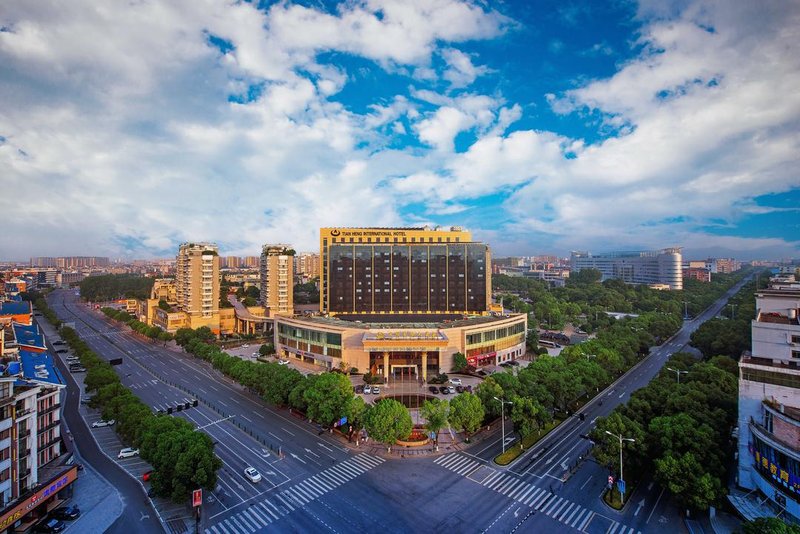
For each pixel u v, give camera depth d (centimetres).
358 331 12250
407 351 11900
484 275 16675
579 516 5597
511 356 14075
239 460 7125
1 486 5128
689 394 7144
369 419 7300
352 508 5753
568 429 8412
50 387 6391
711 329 13362
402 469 6856
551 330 19100
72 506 5778
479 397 8250
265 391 9206
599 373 9856
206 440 6181
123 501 5938
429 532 5238
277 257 18275
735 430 6712
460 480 6512
